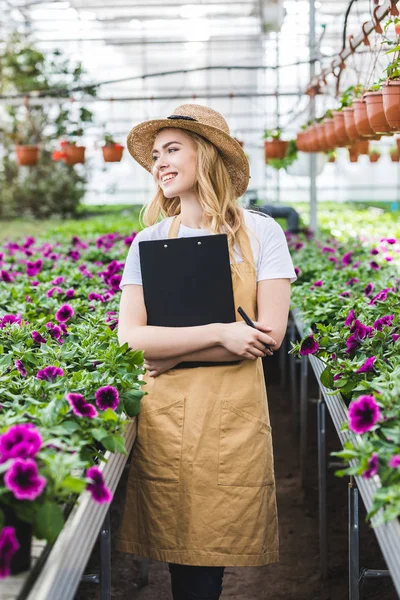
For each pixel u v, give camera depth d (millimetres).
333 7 12750
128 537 2398
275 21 11711
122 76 19984
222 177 2354
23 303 3783
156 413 2332
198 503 2279
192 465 2283
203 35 16609
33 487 1517
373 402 1879
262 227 2385
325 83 6383
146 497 2346
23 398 2176
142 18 14539
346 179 23719
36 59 16172
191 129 2316
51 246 6789
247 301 2346
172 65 19656
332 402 2627
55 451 1772
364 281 4547
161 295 2318
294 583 3484
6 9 14391
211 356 2293
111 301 4012
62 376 2340
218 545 2275
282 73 16594
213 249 2275
